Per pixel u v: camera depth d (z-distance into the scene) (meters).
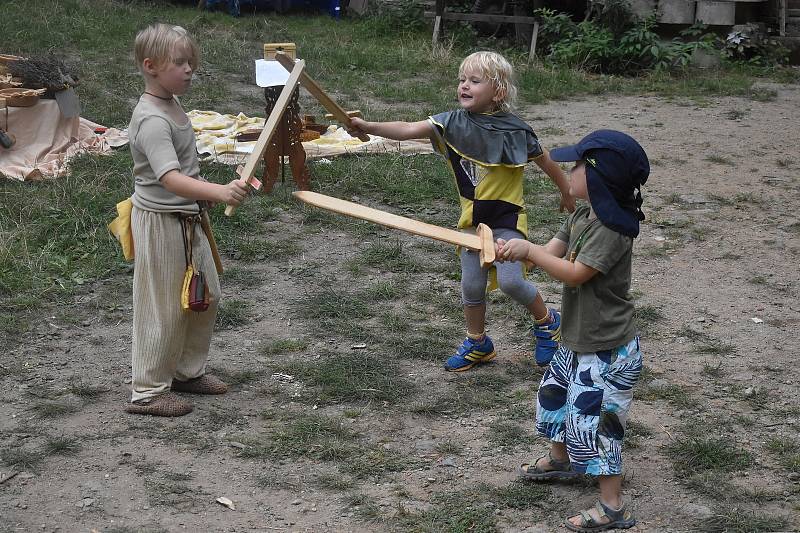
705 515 3.69
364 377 4.79
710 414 4.54
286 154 7.37
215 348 5.15
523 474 3.92
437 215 7.47
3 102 8.01
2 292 5.77
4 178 7.69
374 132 4.71
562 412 3.78
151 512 3.64
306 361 5.01
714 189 8.43
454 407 4.57
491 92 4.61
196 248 4.35
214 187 4.02
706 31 14.86
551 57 14.60
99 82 11.47
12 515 3.60
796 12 15.27
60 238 6.55
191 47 4.18
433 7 16.95
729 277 6.40
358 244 6.81
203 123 9.59
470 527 3.60
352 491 3.83
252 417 4.43
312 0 18.50
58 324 5.42
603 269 3.41
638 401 4.66
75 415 4.40
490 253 3.49
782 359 5.17
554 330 4.95
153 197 4.23
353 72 13.45
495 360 5.09
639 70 14.28
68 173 7.88
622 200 3.46
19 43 13.27
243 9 18.12
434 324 5.53
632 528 3.59
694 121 11.26
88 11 15.49
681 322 5.64
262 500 3.75
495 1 16.31
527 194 8.04
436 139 4.68
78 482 3.84
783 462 4.08
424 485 3.89
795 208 7.92
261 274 6.22
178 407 4.41
